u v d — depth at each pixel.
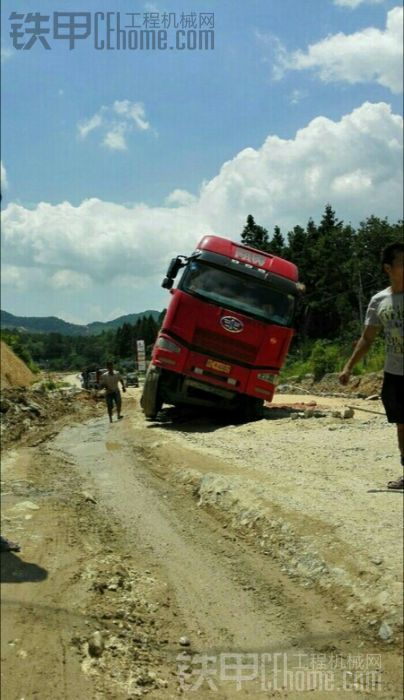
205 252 16.38
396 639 4.95
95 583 5.68
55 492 9.37
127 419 20.02
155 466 11.40
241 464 10.08
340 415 15.93
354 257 44.16
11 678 4.17
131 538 7.28
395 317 6.53
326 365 36.03
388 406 6.82
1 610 5.00
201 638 5.06
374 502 7.45
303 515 7.13
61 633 4.73
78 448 14.45
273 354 16.28
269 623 5.30
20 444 15.67
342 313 48.62
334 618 5.33
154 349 16.95
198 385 16.47
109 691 4.16
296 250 67.56
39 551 6.36
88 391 34.19
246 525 7.46
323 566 6.07
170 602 5.64
